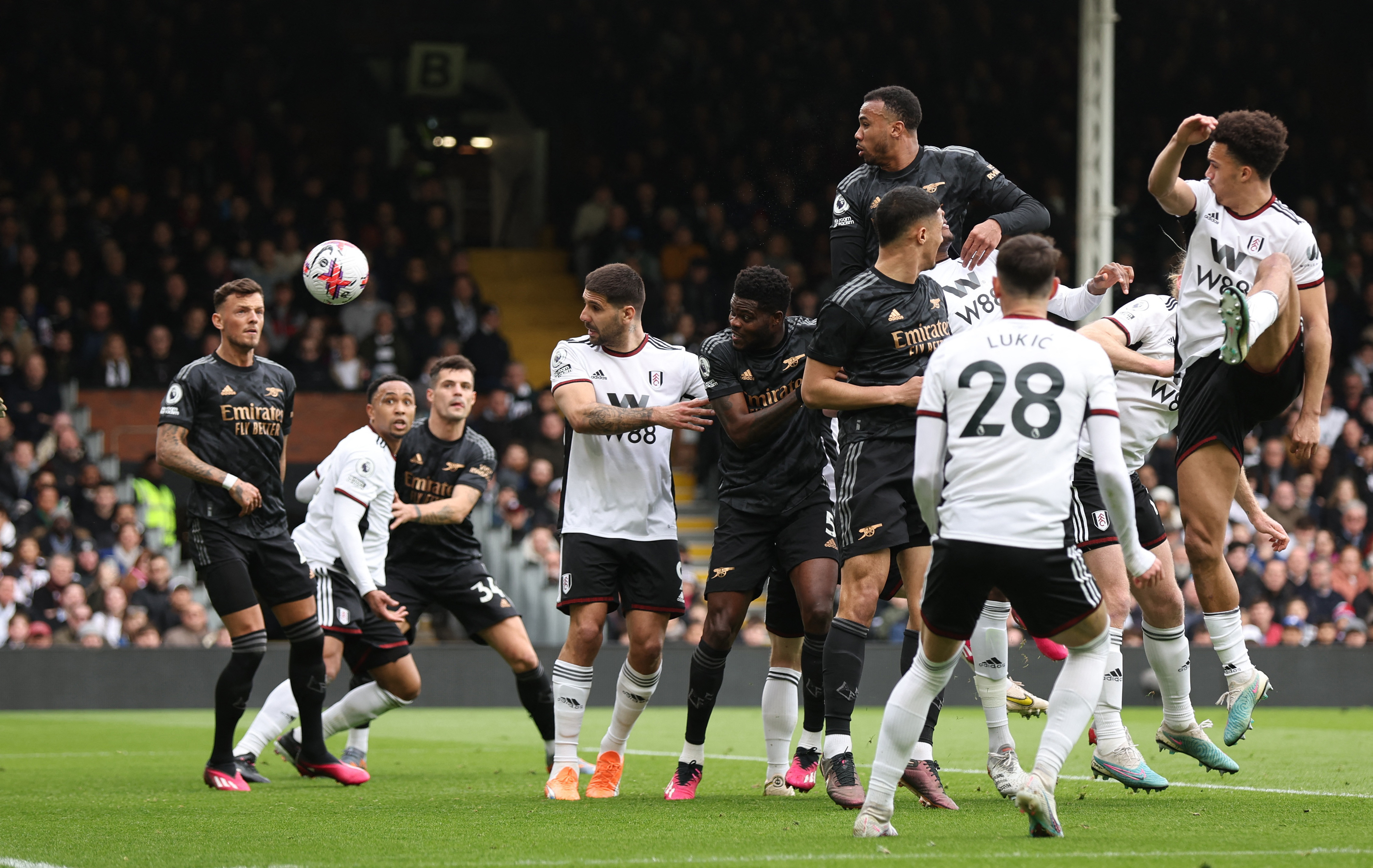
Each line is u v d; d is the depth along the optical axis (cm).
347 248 2617
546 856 1584
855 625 2011
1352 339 7156
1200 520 2145
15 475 5569
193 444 2433
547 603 5556
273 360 6469
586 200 7925
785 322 2186
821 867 1466
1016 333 1606
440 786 2512
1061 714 1642
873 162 2241
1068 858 1498
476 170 8575
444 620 5956
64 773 2811
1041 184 7712
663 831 1792
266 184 7031
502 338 6881
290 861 1577
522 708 5156
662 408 2117
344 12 8288
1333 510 5959
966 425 1598
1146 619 2211
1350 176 7962
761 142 7631
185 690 4966
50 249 6506
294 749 2717
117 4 7275
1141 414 2288
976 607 1611
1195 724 2200
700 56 7831
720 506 2236
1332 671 5378
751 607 5828
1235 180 2089
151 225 6688
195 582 5731
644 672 2239
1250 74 8038
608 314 2211
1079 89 7056
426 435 2788
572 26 8325
